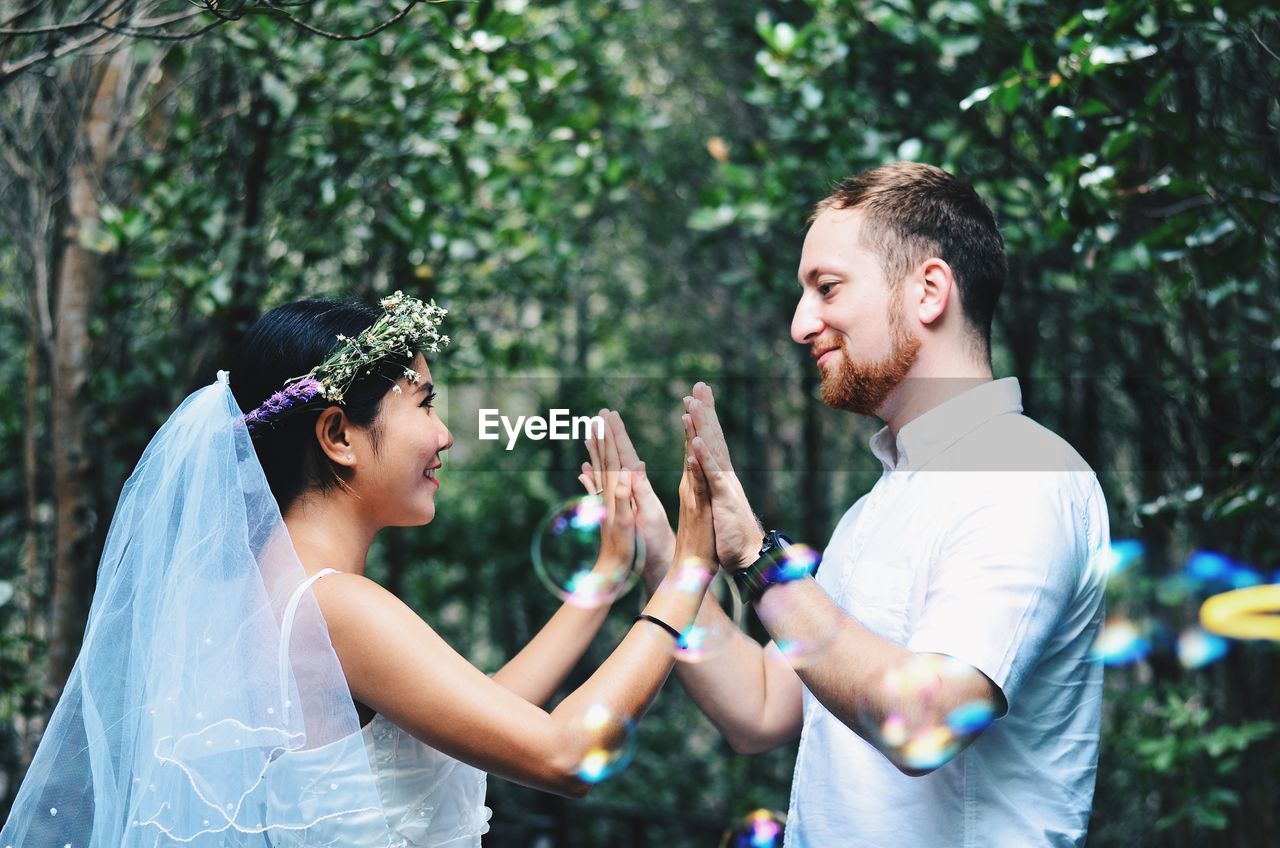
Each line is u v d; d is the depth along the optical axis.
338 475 1.66
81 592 3.50
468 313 4.54
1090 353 4.34
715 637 1.86
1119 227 3.18
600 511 1.95
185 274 3.41
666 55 6.30
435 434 1.69
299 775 1.51
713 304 7.09
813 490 6.45
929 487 1.65
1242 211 2.54
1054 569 1.53
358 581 1.58
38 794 1.66
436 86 3.74
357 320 1.70
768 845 2.40
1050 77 2.59
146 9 2.84
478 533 7.24
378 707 1.55
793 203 3.95
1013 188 3.32
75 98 3.55
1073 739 1.62
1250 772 3.72
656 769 7.19
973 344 1.71
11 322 4.68
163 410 4.10
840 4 3.82
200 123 3.73
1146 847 4.51
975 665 1.47
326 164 3.58
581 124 4.16
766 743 1.91
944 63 3.43
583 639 1.92
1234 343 3.54
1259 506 2.80
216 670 1.55
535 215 4.38
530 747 1.51
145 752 1.58
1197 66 2.93
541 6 4.53
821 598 1.54
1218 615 3.66
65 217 3.65
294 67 3.46
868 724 1.47
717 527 1.61
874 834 1.60
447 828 1.66
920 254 1.68
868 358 1.70
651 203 4.95
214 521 1.59
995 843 1.56
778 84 3.81
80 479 3.53
